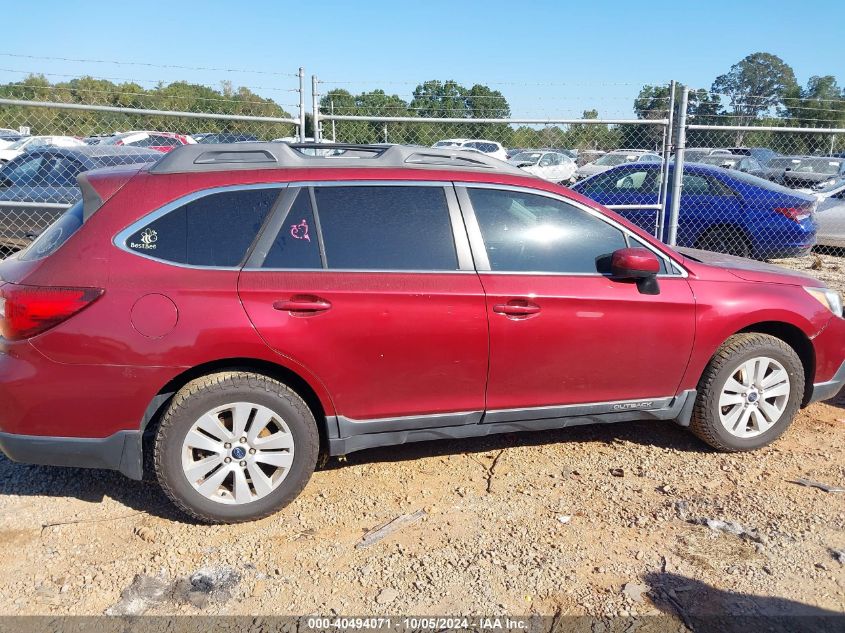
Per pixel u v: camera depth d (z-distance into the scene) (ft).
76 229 10.47
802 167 42.57
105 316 10.03
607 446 13.93
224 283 10.41
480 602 9.23
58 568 9.87
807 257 38.75
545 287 11.73
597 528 10.96
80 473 12.53
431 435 11.86
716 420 13.14
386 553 10.30
